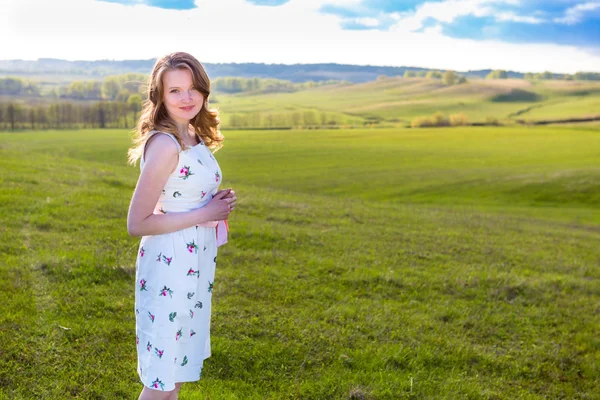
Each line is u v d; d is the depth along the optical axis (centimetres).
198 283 304
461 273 963
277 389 443
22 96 10425
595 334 721
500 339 657
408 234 1378
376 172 5141
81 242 797
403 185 4444
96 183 1499
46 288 578
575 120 11912
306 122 11788
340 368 492
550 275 1077
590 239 1928
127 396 394
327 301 691
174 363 293
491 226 1866
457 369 535
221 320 563
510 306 799
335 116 13550
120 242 833
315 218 1448
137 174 2120
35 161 1814
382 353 532
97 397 388
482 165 5753
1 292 545
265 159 5959
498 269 1080
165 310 288
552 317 769
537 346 640
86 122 9062
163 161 279
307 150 6800
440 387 484
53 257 678
